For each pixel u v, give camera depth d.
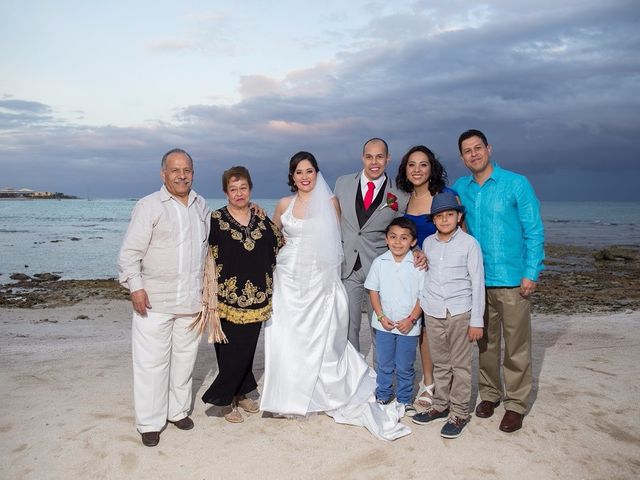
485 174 4.29
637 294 13.66
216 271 4.15
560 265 21.50
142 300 3.82
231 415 4.32
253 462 3.69
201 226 4.06
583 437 4.07
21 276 17.84
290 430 4.18
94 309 12.12
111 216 70.50
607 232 42.62
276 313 4.39
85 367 5.90
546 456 3.78
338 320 4.46
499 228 4.17
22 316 11.09
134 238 3.82
